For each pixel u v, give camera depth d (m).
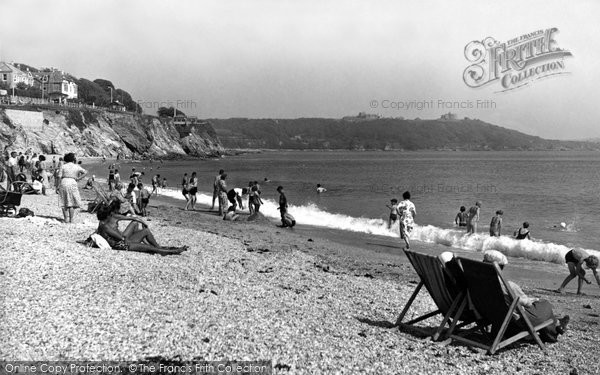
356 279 11.64
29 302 7.31
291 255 14.52
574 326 8.86
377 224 24.55
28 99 118.38
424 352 6.71
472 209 19.75
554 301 11.07
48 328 6.36
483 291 6.96
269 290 9.60
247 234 19.31
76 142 109.81
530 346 7.25
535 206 35.72
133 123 137.25
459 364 6.34
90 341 6.07
